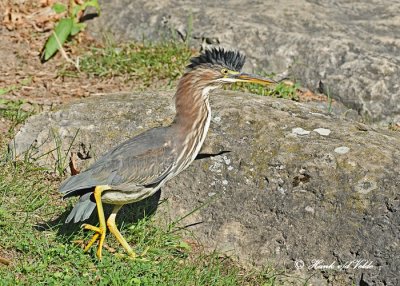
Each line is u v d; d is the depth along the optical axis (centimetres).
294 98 1686
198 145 1235
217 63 1231
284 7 1939
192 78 1223
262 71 1761
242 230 1247
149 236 1248
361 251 1180
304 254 1208
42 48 1875
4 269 1139
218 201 1274
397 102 1648
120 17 1938
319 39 1766
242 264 1226
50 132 1402
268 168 1269
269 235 1231
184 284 1146
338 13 1938
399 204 1180
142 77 1752
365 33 1828
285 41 1772
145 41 1884
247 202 1259
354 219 1195
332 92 1694
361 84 1669
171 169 1205
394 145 1297
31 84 1731
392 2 2019
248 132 1326
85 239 1211
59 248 1176
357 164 1233
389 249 1166
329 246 1198
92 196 1166
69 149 1379
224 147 1312
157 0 1950
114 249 1212
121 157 1172
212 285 1156
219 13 1878
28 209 1271
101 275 1142
